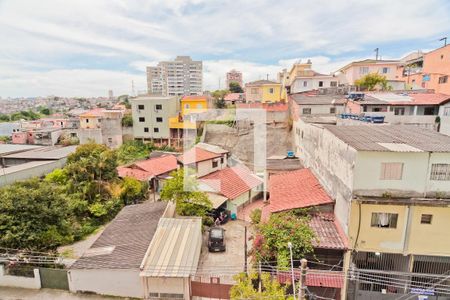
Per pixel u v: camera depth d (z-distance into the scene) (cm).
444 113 2683
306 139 2392
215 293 1323
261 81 5919
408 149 1187
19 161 3216
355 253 1277
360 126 1820
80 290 1384
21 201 1458
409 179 1205
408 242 1238
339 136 1459
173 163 3244
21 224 1423
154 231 1670
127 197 2538
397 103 2761
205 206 2055
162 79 10919
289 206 1563
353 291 1288
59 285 1402
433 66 3975
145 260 1373
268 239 1304
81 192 2297
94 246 1573
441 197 1198
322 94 4059
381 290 1306
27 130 5656
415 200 1188
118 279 1344
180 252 1450
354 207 1234
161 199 2303
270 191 1975
